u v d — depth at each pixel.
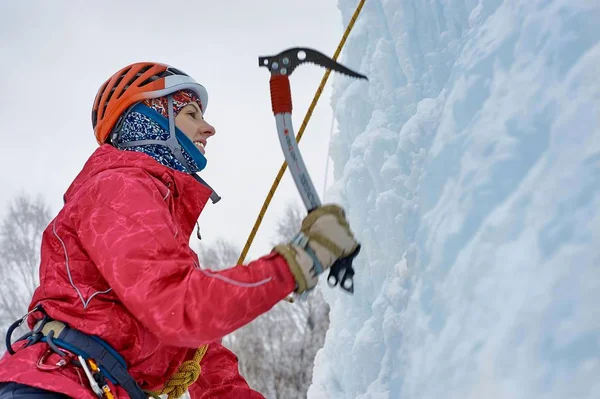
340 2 3.27
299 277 1.26
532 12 1.89
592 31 1.63
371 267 2.61
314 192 1.38
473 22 2.30
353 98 3.05
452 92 2.17
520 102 1.78
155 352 1.50
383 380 2.15
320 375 3.01
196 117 1.74
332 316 3.02
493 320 1.55
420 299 1.99
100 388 1.37
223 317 1.23
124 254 1.29
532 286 1.45
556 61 1.70
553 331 1.35
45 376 1.34
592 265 1.33
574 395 1.25
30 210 15.34
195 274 1.27
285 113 1.39
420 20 2.70
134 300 1.26
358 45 3.09
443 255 1.90
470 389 1.54
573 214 1.43
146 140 1.66
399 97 2.71
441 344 1.75
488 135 1.87
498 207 1.71
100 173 1.45
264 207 1.77
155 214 1.34
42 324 1.43
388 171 2.49
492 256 1.65
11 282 14.73
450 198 1.97
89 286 1.42
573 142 1.53
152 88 1.66
